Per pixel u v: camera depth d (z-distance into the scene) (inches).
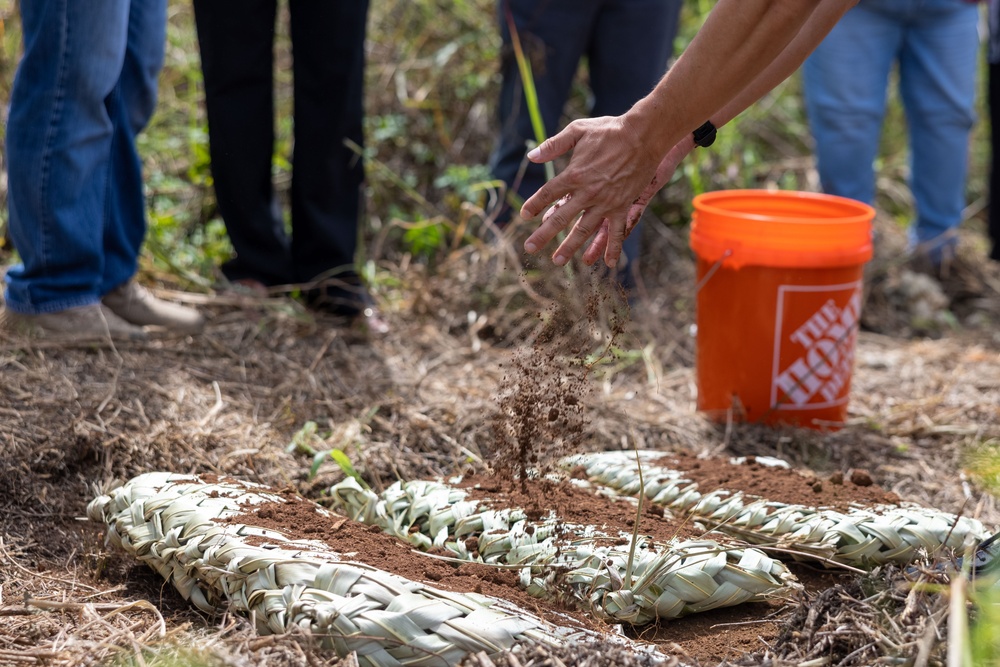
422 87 165.9
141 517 70.3
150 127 151.7
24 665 56.9
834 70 139.1
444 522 74.3
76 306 100.1
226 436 92.4
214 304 118.2
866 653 58.8
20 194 95.0
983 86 204.8
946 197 153.6
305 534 68.2
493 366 115.5
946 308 151.3
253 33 104.0
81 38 90.1
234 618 62.6
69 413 89.4
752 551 70.6
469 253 136.4
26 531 78.3
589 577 68.2
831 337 102.3
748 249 99.9
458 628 57.2
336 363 109.8
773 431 103.8
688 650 65.1
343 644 56.8
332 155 112.7
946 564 65.9
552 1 120.7
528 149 127.9
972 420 110.2
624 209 68.6
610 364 117.4
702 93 60.9
